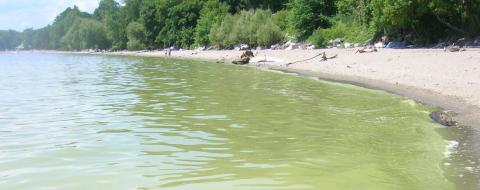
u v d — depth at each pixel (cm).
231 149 976
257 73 3003
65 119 1341
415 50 3288
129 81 2672
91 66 4719
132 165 865
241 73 3031
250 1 8531
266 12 6900
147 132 1142
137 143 1030
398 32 4172
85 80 2823
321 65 3206
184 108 1516
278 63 3781
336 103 1599
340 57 3441
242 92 1936
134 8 11419
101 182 773
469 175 800
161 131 1152
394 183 765
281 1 8019
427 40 3944
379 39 4362
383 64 2747
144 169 840
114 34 11988
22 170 844
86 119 1337
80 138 1086
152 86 2305
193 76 2891
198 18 8962
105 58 7519
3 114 1445
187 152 952
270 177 793
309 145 1008
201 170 832
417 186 750
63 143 1039
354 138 1071
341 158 907
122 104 1642
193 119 1309
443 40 3866
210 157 915
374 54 3262
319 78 2538
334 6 5644
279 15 6612
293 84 2250
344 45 4631
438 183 764
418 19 3869
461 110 1414
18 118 1370
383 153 945
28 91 2169
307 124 1229
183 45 8894
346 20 5222
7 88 2328
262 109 1473
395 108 1483
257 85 2220
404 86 2002
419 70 2328
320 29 5344
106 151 966
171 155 931
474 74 2012
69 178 796
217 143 1026
